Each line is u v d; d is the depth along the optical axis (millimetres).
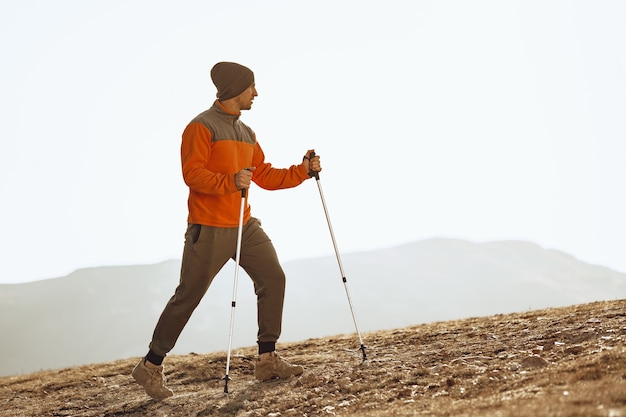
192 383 8562
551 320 8664
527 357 6621
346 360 8383
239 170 7500
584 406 4520
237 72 7418
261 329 7676
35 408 8414
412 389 6379
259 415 6562
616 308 8703
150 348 7570
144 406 7477
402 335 9883
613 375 5195
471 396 5684
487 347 7773
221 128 7391
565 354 6645
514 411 4707
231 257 7559
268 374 7652
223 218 7320
